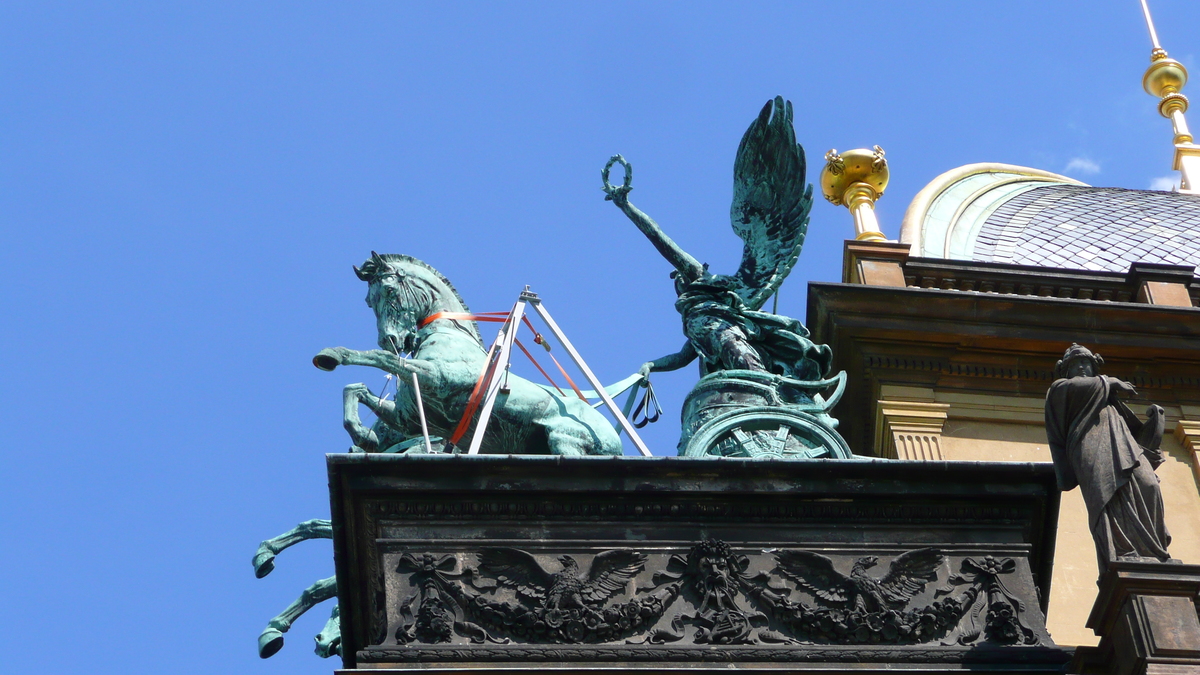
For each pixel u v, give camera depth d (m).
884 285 54.53
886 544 38.56
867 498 38.97
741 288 50.09
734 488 38.66
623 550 37.88
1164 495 51.09
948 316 53.09
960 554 38.66
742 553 38.12
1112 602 36.47
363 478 38.12
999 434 51.88
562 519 38.22
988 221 64.94
